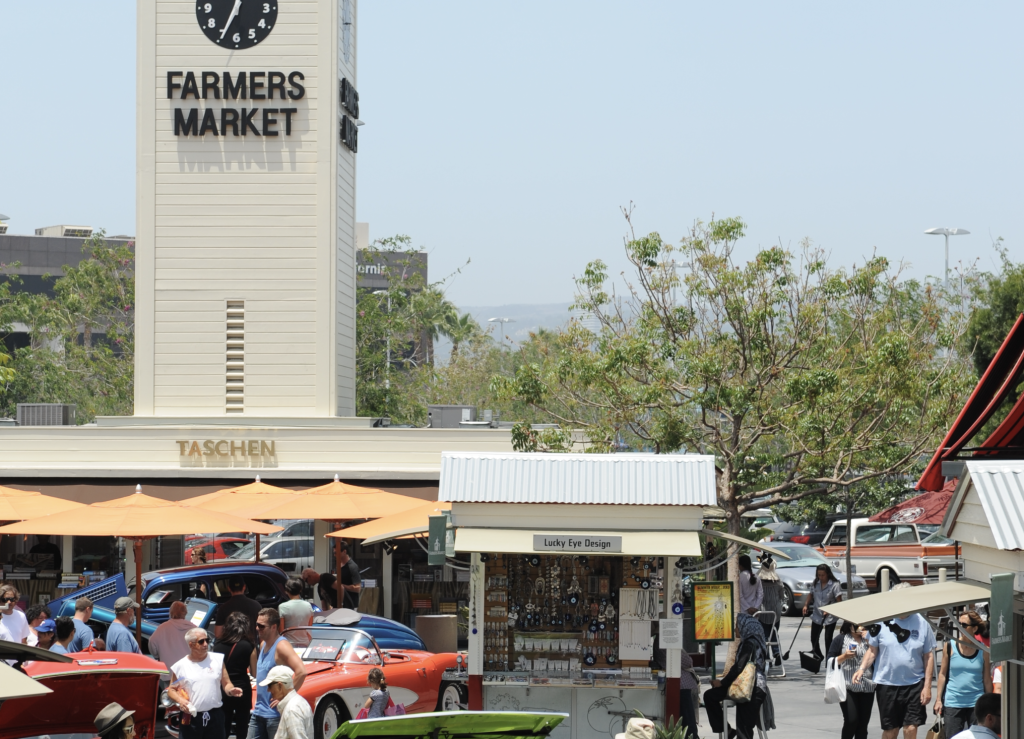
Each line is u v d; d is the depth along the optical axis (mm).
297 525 33062
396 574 29219
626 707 15219
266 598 22719
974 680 15000
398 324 57094
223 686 15430
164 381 33156
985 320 36625
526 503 14812
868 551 38406
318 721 16203
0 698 8562
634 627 15391
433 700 17953
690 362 25094
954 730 15078
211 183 33281
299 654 17359
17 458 31578
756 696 15523
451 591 28906
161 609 21859
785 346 26422
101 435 31453
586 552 14617
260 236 33281
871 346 25875
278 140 33281
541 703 15266
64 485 30891
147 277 33219
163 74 33344
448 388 70625
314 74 33375
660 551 14500
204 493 30719
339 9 33875
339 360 34062
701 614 15258
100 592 21844
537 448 26938
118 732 10570
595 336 27172
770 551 15680
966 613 15117
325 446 31344
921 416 25312
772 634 24312
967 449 14062
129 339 64625
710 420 26547
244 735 16094
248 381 33156
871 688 16234
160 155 33281
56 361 65188
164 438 31438
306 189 33344
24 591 28875
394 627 19906
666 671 15133
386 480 30953
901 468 25234
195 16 33344
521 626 15773
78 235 119500
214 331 33156
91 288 65438
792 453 25250
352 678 16672
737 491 25172
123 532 20141
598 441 25906
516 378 26953
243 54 33312
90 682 11938
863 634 16422
